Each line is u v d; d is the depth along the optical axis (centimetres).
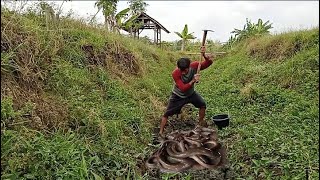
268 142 514
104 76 712
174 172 456
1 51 494
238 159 494
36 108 471
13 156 362
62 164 394
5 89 452
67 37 735
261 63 1171
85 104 562
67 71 598
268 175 427
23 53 531
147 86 856
